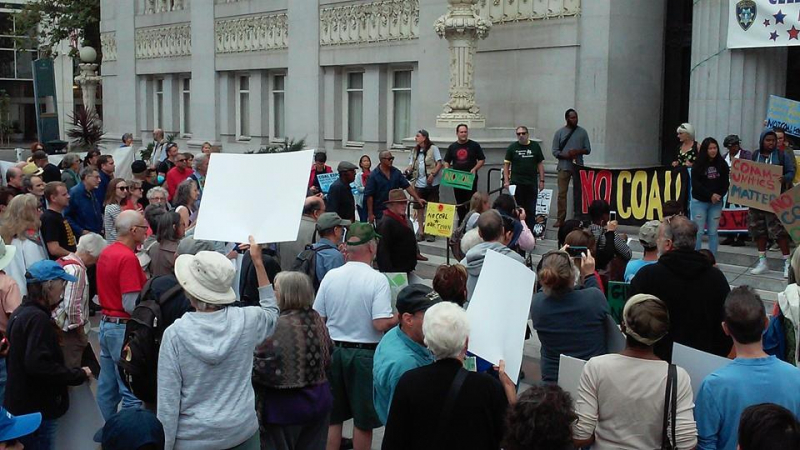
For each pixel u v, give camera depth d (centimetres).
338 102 2273
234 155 594
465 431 454
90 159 1628
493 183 1658
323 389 584
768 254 1259
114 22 3291
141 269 743
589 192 1363
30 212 859
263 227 575
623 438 469
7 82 5269
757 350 472
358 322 663
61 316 696
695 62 1497
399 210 1042
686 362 538
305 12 2298
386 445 465
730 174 1123
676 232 627
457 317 466
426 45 1906
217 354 496
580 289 619
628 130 1652
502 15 1762
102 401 748
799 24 1350
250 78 2583
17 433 462
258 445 531
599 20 1614
